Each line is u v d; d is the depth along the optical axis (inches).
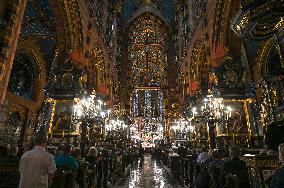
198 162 380.8
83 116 601.6
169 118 1427.2
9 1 292.5
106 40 1075.3
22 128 787.4
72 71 713.6
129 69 1582.2
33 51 802.8
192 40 981.8
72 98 693.3
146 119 1710.1
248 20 265.9
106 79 1064.8
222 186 248.7
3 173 215.2
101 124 864.9
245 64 735.7
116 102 1352.1
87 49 768.9
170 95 1482.5
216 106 638.5
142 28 1667.1
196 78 1003.9
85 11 739.4
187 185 438.3
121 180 525.0
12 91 750.5
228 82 660.7
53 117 682.2
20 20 311.1
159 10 1643.7
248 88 645.9
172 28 1614.2
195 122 879.7
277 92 264.4
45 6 677.9
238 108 642.2
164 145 1240.2
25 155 164.4
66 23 692.1
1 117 509.7
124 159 681.6
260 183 201.5
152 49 1646.2
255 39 307.7
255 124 613.9
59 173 194.2
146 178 557.0
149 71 1616.6
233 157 244.8
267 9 246.1
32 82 834.8
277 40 280.5
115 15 1380.4
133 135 1578.5
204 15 790.5
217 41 683.4
